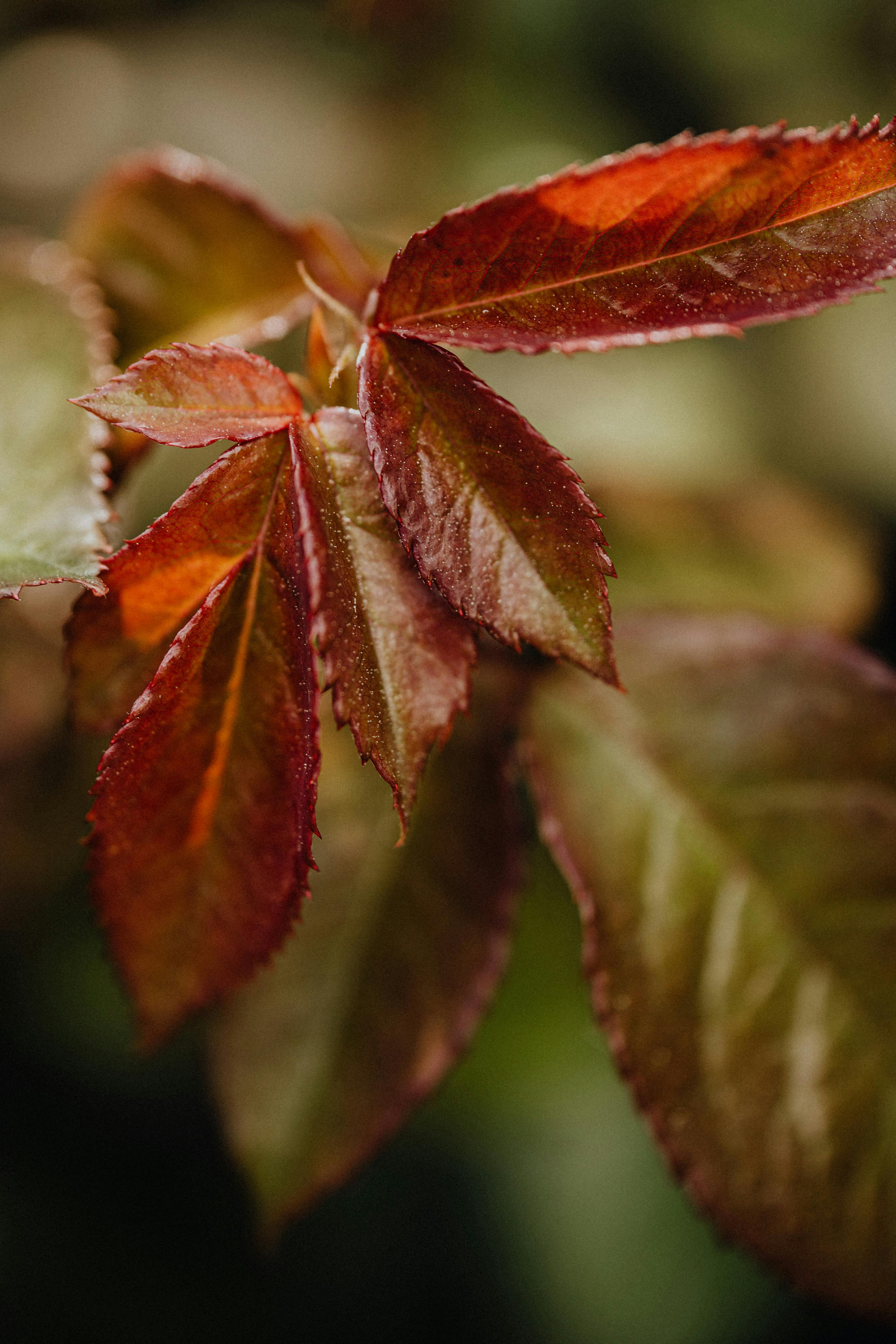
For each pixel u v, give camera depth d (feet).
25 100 1.55
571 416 1.23
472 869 0.89
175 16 1.71
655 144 1.52
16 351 0.85
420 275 0.75
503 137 1.50
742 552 1.01
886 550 1.31
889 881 0.87
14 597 0.76
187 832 0.77
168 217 0.89
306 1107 0.89
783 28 1.55
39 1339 1.20
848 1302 0.85
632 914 0.87
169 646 0.77
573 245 0.75
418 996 0.89
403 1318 1.28
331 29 1.53
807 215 0.75
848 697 0.88
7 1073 1.25
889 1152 0.85
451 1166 1.37
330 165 1.50
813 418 1.38
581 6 1.54
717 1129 0.86
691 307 0.75
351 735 0.90
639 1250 1.27
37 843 1.05
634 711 0.89
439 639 0.74
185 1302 1.26
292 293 0.90
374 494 0.75
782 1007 0.86
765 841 0.87
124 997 0.81
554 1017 1.16
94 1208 1.28
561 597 0.74
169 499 1.02
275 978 0.89
